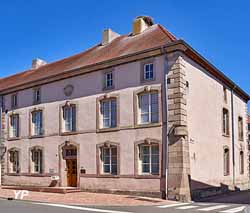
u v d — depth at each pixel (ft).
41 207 54.85
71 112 82.84
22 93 94.79
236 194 79.05
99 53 86.94
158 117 67.82
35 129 90.89
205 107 75.87
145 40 77.92
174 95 66.23
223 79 86.74
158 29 80.02
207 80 78.13
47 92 88.22
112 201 61.46
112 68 75.87
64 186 81.82
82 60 89.10
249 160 107.14
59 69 92.53
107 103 76.33
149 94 69.97
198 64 74.33
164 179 65.36
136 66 72.13
